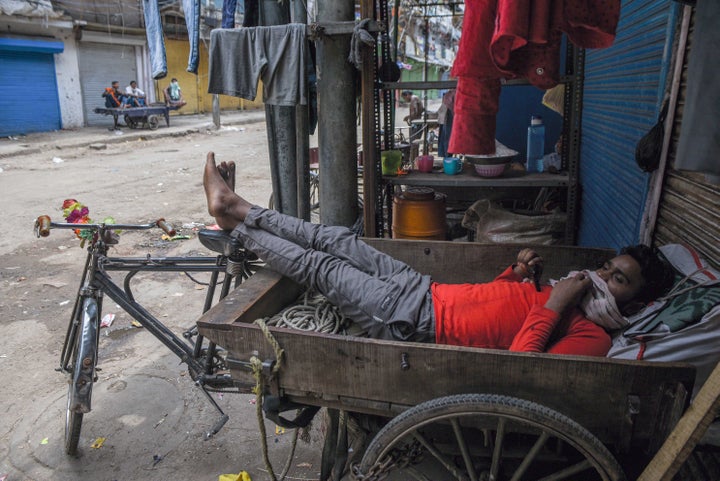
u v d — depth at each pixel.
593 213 3.76
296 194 4.57
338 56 3.75
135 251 5.42
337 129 3.89
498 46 1.48
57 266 5.05
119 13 16.17
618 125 3.18
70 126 16.30
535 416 1.45
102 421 2.81
